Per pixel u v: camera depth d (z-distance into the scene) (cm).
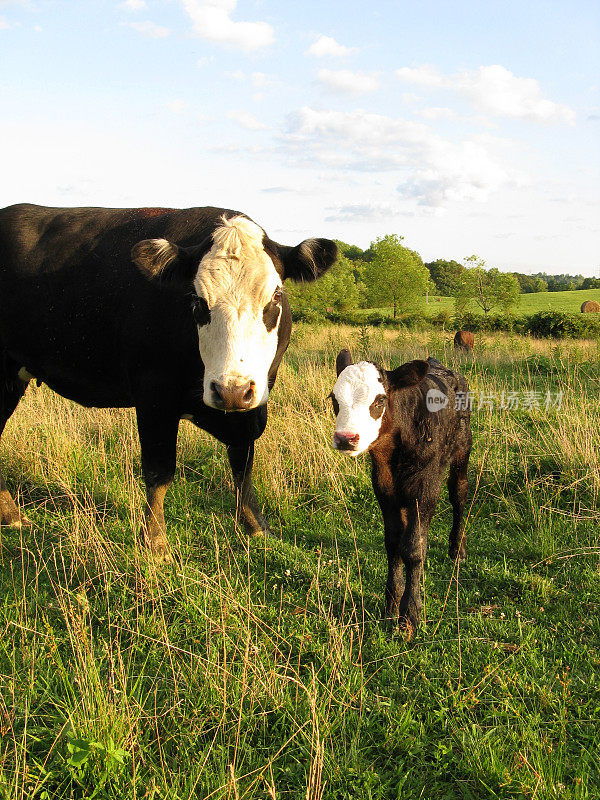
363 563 518
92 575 481
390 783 298
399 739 319
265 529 578
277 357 526
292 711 334
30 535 559
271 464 652
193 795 282
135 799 265
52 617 430
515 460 687
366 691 356
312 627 418
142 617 411
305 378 966
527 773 292
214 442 748
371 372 401
